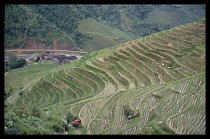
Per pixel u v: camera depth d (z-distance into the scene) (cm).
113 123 3578
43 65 10600
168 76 5259
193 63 5297
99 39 14988
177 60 5756
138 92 4569
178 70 5325
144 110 3691
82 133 3509
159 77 5375
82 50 13662
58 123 3650
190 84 4234
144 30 19312
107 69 7038
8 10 11694
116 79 6216
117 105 4134
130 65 6456
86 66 7638
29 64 10569
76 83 6762
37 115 3912
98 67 7281
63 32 14050
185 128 2967
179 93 4009
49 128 3400
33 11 13625
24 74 9100
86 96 5447
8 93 6650
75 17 16338
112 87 5831
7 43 11138
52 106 5031
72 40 13975
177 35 6925
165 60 5944
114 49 8481
